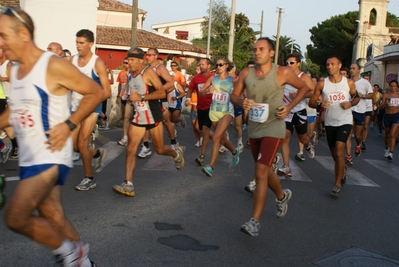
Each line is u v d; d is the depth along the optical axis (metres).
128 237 4.86
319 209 6.37
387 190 7.82
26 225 3.07
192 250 4.61
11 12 3.07
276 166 7.73
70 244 3.27
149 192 6.70
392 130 11.25
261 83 5.06
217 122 8.24
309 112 10.77
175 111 11.84
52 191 3.46
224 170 8.52
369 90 10.89
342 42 51.91
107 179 7.33
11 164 8.05
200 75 9.34
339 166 7.04
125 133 10.70
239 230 5.29
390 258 4.72
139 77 6.25
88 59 6.32
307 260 4.54
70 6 19.38
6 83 8.41
